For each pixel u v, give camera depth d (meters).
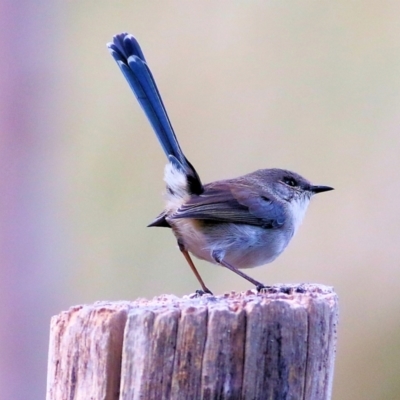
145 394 5.25
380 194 13.57
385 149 13.98
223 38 14.88
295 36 14.80
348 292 13.06
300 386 5.40
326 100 14.45
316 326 5.51
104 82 14.92
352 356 12.94
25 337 13.80
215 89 14.57
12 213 14.19
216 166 14.14
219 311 5.27
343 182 13.82
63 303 13.64
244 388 5.27
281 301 5.42
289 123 14.39
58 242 14.02
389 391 12.76
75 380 5.50
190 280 13.02
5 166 14.38
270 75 14.62
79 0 15.40
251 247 8.84
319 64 14.70
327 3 14.88
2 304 13.84
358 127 14.25
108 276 13.47
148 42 14.98
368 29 14.77
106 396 5.35
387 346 12.85
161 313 5.29
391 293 13.03
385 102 14.42
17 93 14.62
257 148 14.19
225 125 14.42
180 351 5.25
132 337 5.31
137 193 13.87
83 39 15.18
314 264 13.19
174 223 8.70
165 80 14.72
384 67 14.55
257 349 5.30
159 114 8.91
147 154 14.14
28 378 13.71
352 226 13.46
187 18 15.07
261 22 14.95
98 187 14.09
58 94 14.88
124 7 15.36
